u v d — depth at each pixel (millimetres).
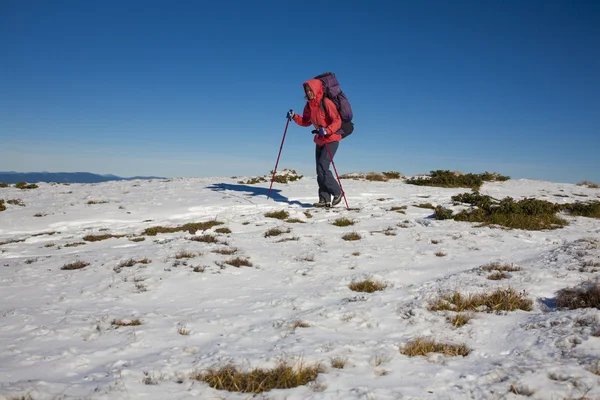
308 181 24875
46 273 8180
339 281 7523
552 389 3438
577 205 16734
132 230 12969
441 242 10734
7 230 13195
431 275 7934
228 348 4602
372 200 18922
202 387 3646
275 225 13156
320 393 3512
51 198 18250
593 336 4406
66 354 4434
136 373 3871
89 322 5504
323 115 14930
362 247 10234
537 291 6395
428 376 3867
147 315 5848
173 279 7703
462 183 24828
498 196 21641
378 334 5059
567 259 8156
